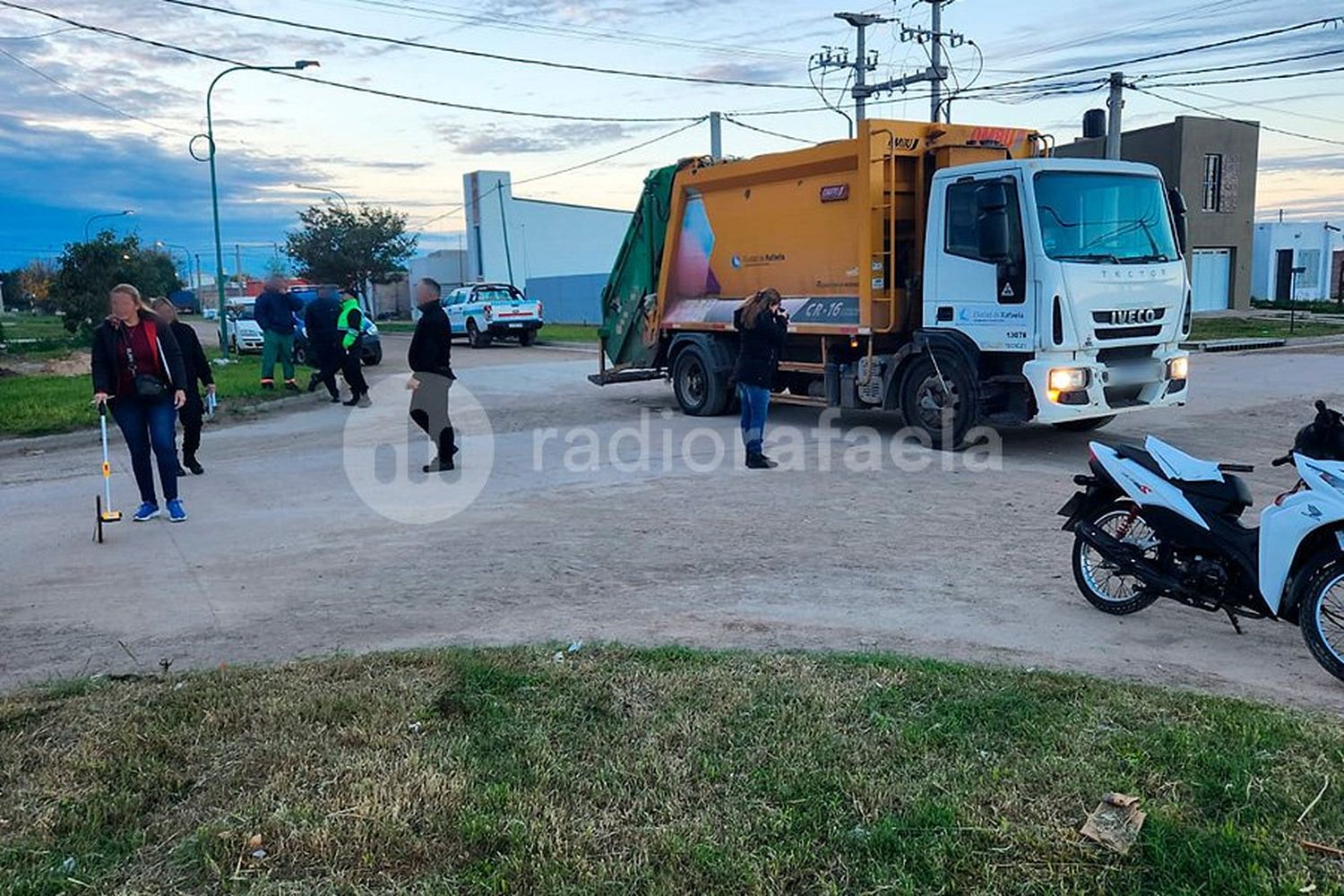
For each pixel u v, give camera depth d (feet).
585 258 210.79
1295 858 10.85
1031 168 33.45
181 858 11.48
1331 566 16.14
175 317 35.58
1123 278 34.14
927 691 15.25
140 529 28.48
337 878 11.00
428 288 35.42
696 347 47.55
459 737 14.10
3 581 23.62
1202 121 123.13
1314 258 169.89
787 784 12.59
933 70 101.50
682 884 10.77
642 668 16.43
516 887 10.79
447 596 21.67
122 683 16.61
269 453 41.22
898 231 39.22
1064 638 18.39
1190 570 18.04
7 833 12.03
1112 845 11.11
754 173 43.93
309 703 15.17
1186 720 14.15
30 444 44.32
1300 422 41.75
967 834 11.44
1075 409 33.63
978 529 26.20
